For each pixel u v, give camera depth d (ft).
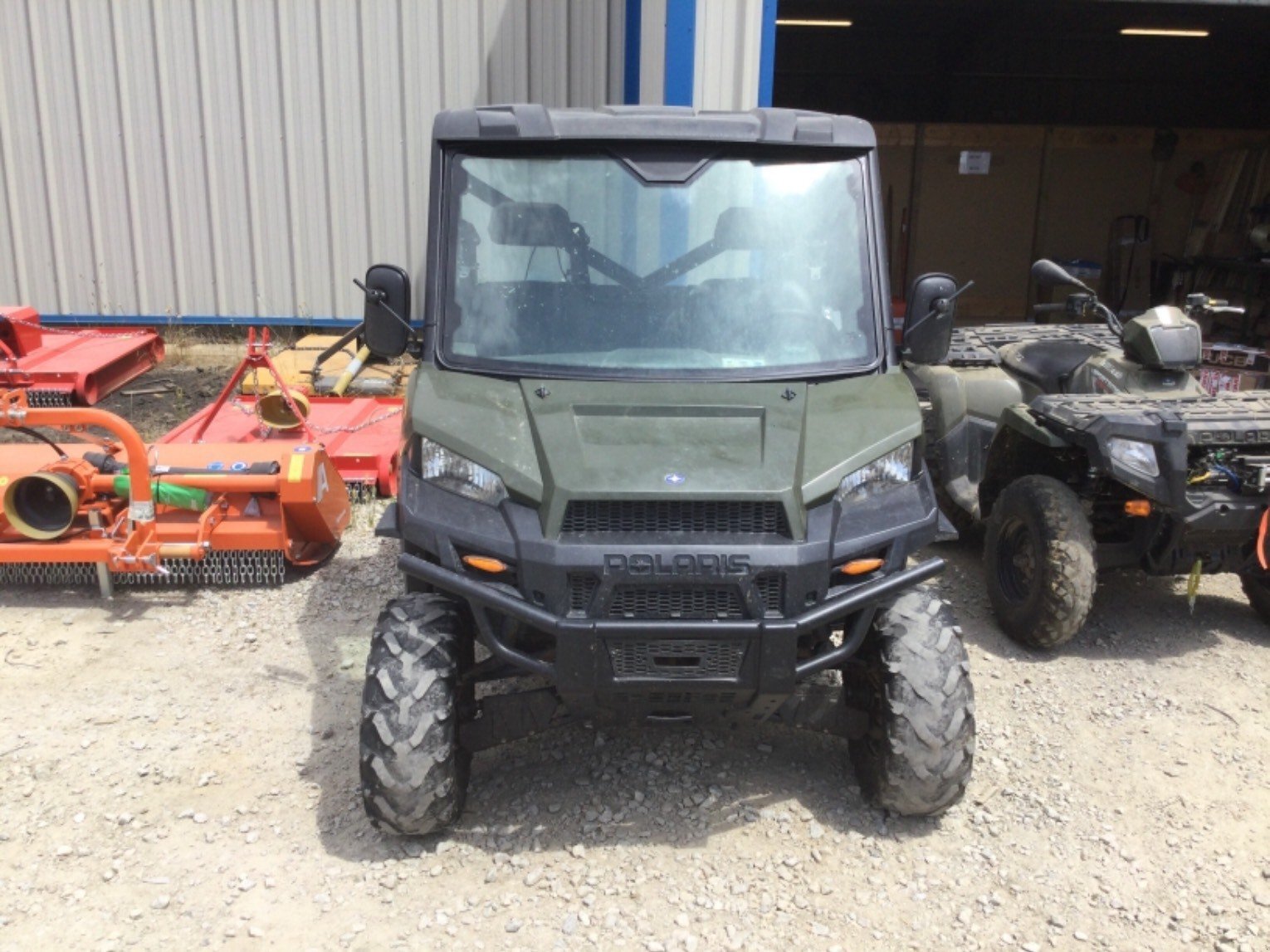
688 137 13.24
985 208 51.85
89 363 28.48
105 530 17.95
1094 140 51.34
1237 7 37.78
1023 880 11.83
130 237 35.27
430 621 11.79
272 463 18.22
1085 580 16.25
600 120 13.35
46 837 12.15
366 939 10.73
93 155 34.73
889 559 11.49
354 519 21.66
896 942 10.85
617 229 13.14
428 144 34.53
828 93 50.14
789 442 11.66
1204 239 50.85
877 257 13.46
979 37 47.83
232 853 11.94
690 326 12.99
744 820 12.66
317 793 13.02
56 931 10.73
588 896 11.35
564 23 33.47
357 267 35.47
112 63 34.14
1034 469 18.94
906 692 11.73
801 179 13.46
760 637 10.79
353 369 25.25
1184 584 20.20
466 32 33.65
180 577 18.56
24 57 34.12
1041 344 21.56
